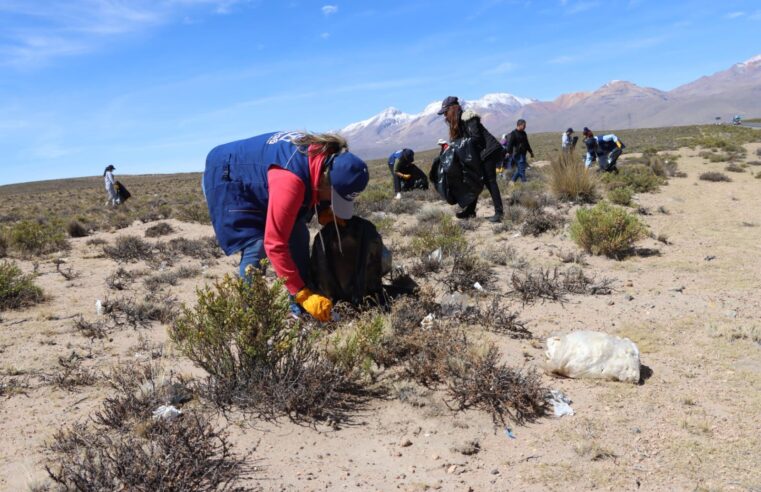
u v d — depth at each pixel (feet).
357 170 15.10
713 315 18.93
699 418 12.24
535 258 27.55
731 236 32.86
